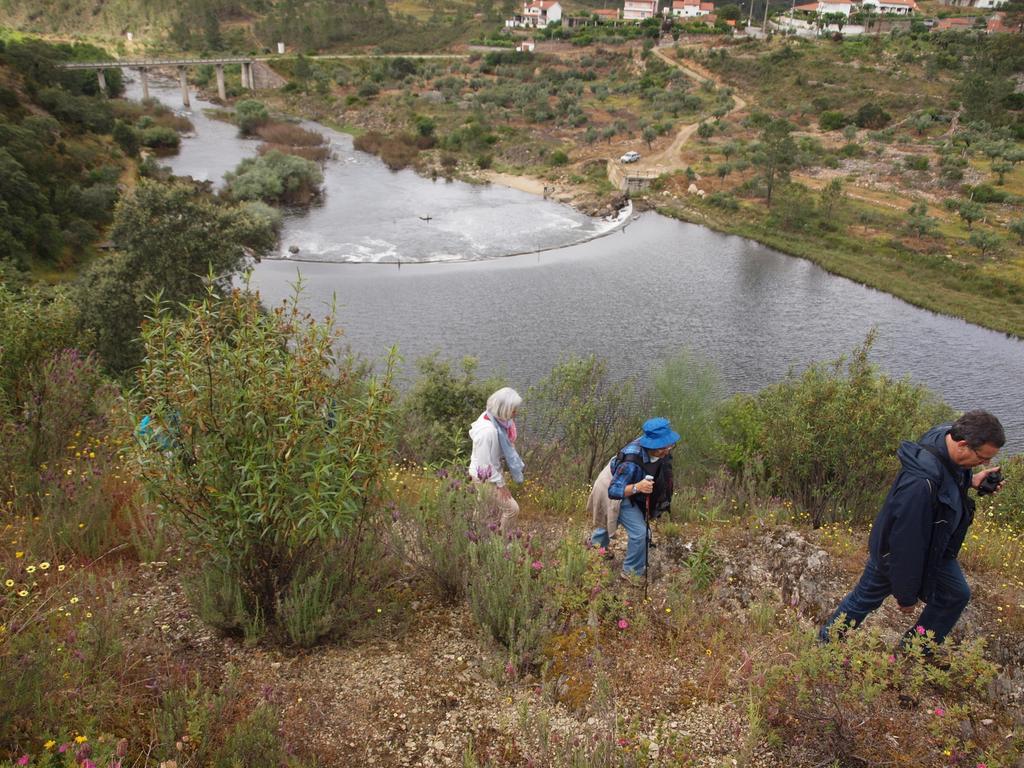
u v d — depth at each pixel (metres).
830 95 102.75
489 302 46.22
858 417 6.54
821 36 134.00
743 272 53.78
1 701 2.66
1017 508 9.52
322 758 2.99
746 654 3.71
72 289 22.36
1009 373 38.25
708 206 70.00
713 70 120.94
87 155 64.81
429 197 73.56
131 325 22.03
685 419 12.05
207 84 134.88
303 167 69.00
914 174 75.12
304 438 3.61
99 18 199.88
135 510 4.92
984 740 3.25
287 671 3.56
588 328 42.66
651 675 3.66
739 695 3.44
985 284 49.66
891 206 66.56
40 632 3.17
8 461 5.31
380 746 3.11
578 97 113.44
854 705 3.29
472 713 3.35
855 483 6.58
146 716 3.02
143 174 66.38
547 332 41.84
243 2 196.62
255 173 65.56
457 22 181.62
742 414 11.84
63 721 2.78
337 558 4.07
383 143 93.88
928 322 44.91
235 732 2.81
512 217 67.69
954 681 3.65
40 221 46.53
